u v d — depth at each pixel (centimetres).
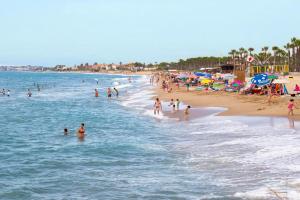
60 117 4666
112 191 1631
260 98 5078
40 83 16138
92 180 1816
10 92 10088
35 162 2259
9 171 2039
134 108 5341
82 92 9819
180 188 1623
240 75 7425
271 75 5597
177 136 2925
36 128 3791
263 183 1591
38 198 1574
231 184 1625
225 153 2172
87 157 2362
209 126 3253
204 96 6297
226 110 4253
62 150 2627
